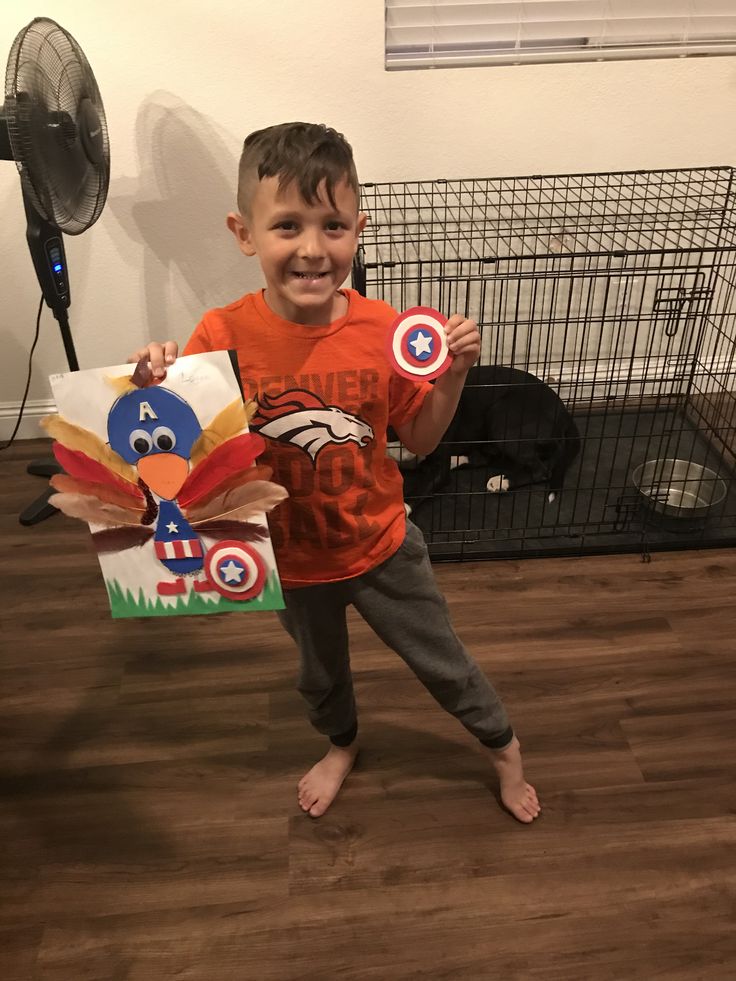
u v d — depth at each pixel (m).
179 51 1.97
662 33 2.09
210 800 1.44
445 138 2.16
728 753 1.48
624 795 1.41
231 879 1.31
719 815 1.37
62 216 1.74
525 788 1.38
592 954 1.19
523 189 2.21
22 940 1.24
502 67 2.05
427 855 1.33
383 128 2.13
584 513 2.11
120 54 1.96
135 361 0.87
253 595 0.96
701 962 1.17
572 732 1.53
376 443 1.00
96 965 1.21
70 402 0.86
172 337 2.42
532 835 1.35
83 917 1.27
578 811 1.39
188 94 2.03
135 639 1.79
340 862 1.33
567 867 1.30
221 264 2.29
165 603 0.98
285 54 1.99
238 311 0.96
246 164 0.87
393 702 1.61
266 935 1.23
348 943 1.22
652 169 2.25
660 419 2.49
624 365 2.55
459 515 2.12
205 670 1.70
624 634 1.74
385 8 1.97
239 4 1.91
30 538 2.12
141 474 0.89
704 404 2.53
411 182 2.13
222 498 0.90
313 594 1.08
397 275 2.36
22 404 2.51
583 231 2.31
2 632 1.82
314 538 1.02
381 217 2.25
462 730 1.55
